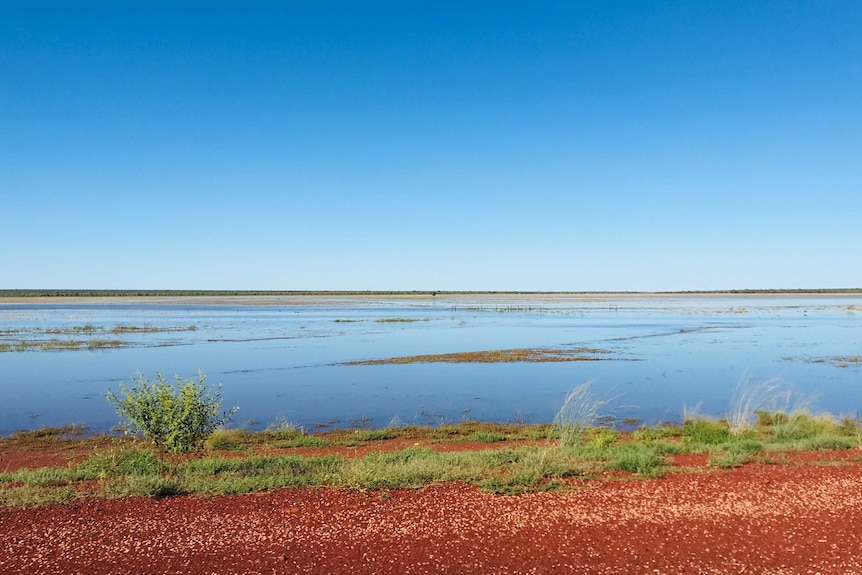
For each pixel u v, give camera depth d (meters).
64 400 23.88
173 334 54.59
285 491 8.88
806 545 6.59
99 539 6.98
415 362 34.56
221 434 16.45
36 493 8.78
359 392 25.33
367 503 8.18
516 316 86.75
